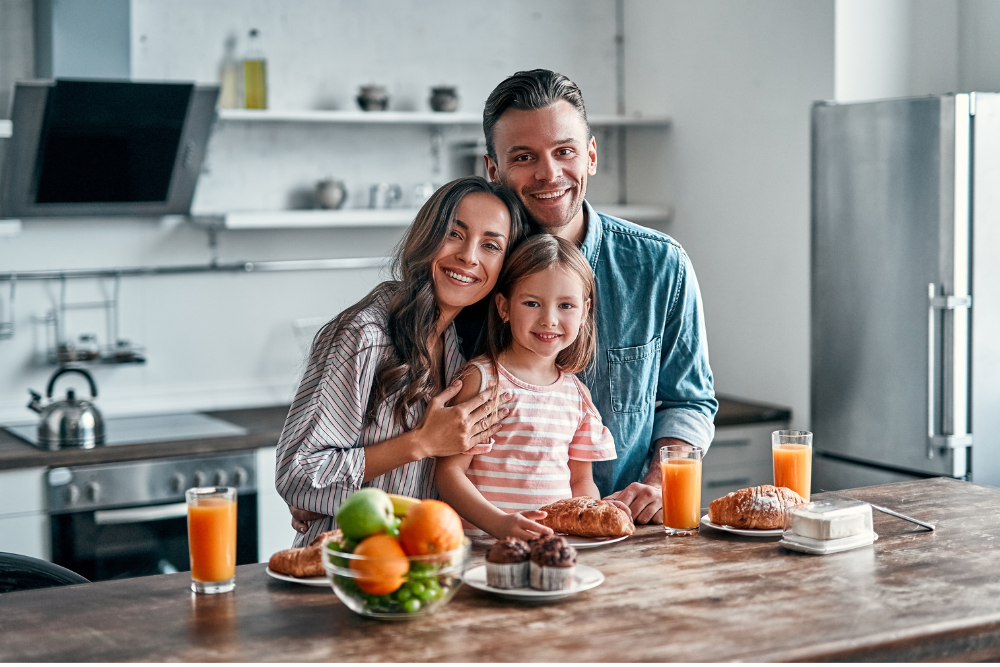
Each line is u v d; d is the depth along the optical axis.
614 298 2.02
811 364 3.45
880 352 3.21
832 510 1.50
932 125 3.02
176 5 3.62
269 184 3.81
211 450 3.11
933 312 3.05
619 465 2.04
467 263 1.73
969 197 3.00
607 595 1.31
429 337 1.78
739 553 1.49
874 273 3.21
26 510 2.88
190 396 3.75
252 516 3.17
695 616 1.22
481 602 1.30
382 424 1.70
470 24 4.08
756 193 3.71
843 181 3.28
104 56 3.25
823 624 1.19
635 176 4.37
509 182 1.86
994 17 3.46
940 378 3.07
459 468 1.72
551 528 1.59
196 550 1.36
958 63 3.61
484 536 1.63
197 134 3.42
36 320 3.53
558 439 1.81
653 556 1.48
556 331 1.77
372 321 1.70
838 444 3.38
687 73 4.01
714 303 3.98
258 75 3.58
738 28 3.74
